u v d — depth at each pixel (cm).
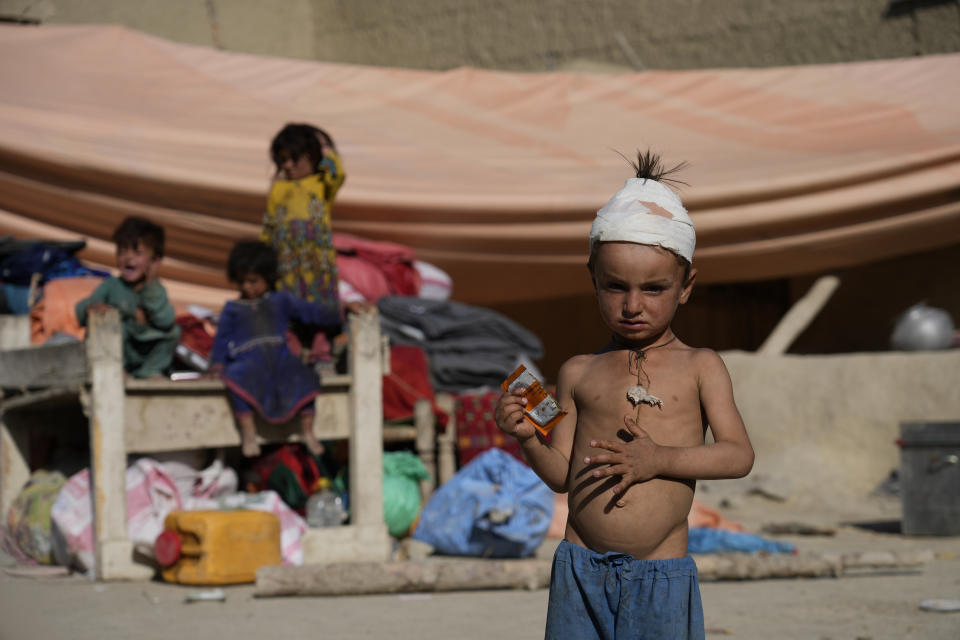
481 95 1470
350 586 549
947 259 1402
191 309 857
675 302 234
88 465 714
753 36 1741
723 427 229
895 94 1401
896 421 1071
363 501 670
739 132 1349
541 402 240
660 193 232
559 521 822
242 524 588
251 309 649
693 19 1794
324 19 2162
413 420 820
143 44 1410
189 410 634
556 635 234
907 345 1146
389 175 1187
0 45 1298
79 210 1070
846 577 599
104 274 830
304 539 638
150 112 1215
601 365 245
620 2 1859
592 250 238
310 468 700
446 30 2025
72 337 724
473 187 1173
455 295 1288
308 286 734
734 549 677
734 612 484
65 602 524
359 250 1020
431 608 506
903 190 1184
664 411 233
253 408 642
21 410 734
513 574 566
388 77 1486
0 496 723
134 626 455
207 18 2002
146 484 629
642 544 228
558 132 1365
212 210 1086
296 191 742
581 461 239
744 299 1630
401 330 934
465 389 935
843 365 1126
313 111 1346
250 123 1263
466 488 707
